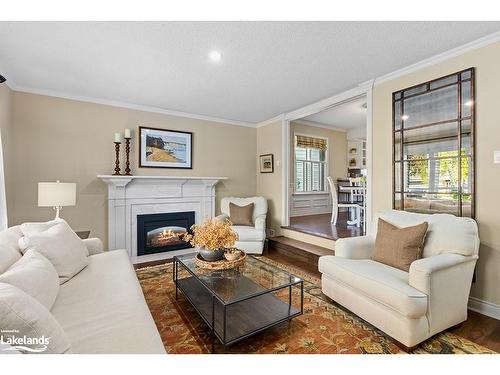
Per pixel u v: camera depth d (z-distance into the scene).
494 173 2.07
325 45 2.18
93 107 3.51
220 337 1.60
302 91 3.29
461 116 2.26
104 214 3.58
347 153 6.95
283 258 3.78
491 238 2.08
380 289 1.72
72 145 3.37
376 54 2.35
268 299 2.15
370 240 2.43
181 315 2.11
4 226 2.44
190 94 3.38
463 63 2.24
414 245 1.98
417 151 2.57
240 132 4.91
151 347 1.09
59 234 1.90
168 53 2.31
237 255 2.20
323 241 3.72
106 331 1.18
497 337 1.78
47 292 1.37
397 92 2.74
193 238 2.20
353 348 1.67
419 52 2.32
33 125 3.12
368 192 3.02
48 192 2.52
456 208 2.29
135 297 1.55
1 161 2.42
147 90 3.23
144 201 3.83
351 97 3.24
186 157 4.28
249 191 5.04
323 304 2.30
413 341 1.58
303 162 6.26
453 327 1.89
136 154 3.83
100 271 1.97
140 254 3.78
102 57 2.38
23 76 2.79
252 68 2.62
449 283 1.76
